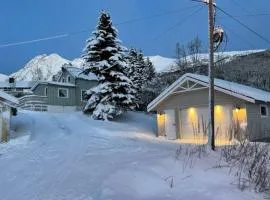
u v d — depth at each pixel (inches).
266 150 452.1
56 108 1823.3
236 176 341.1
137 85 1756.9
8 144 716.0
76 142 663.1
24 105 1748.3
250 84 1737.2
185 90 944.3
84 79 1952.5
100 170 349.1
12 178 372.2
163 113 1025.5
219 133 848.9
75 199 271.7
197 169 348.5
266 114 917.8
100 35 1301.7
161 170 333.7
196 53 1971.0
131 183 298.0
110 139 739.4
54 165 417.4
